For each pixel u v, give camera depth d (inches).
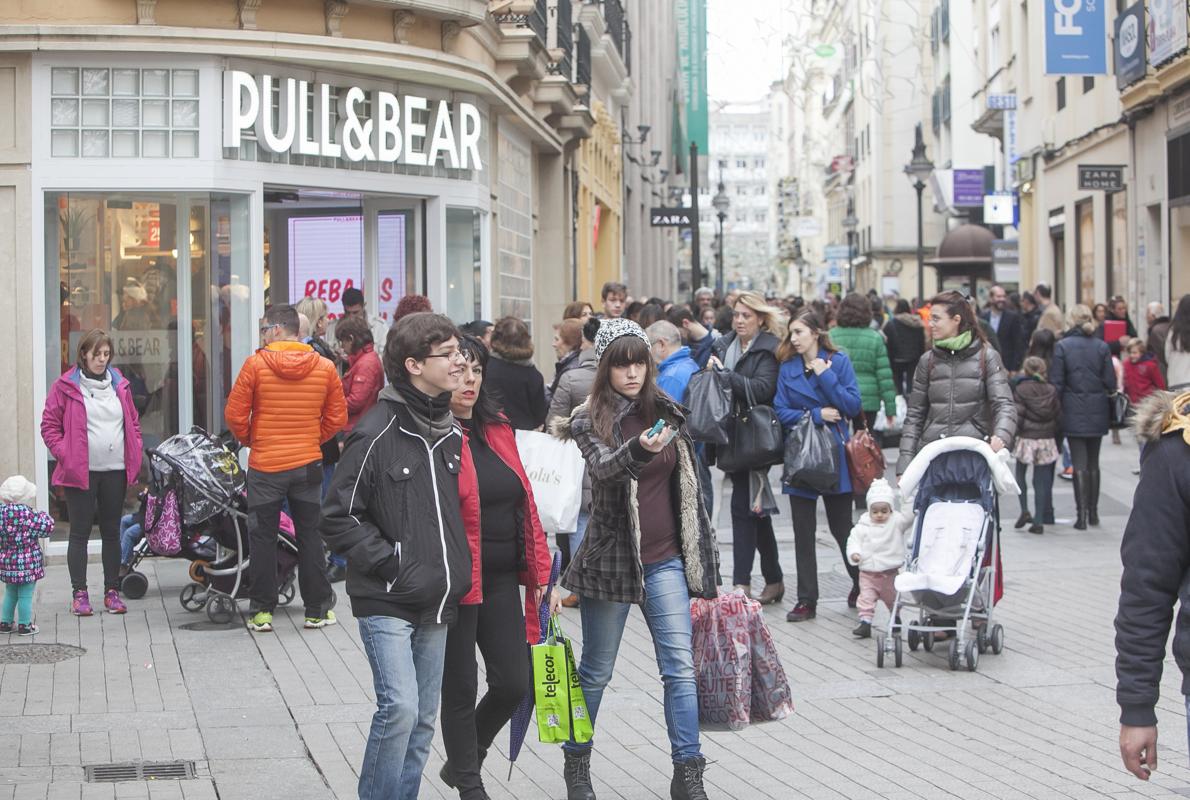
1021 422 565.3
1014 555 513.3
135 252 519.5
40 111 507.2
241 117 521.3
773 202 5556.1
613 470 237.6
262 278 544.4
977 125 1644.9
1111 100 1104.2
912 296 2551.7
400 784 218.7
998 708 311.9
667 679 244.1
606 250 1396.4
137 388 519.8
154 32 503.2
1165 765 268.1
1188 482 158.6
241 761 275.9
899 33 2486.5
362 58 545.6
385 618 213.3
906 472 359.3
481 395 240.8
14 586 385.1
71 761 274.8
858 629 385.4
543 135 813.9
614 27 1186.0
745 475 423.5
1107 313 858.8
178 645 375.9
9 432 504.1
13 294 505.7
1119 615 162.1
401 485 214.8
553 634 246.2
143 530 411.2
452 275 644.7
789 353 409.1
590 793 247.3
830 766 270.7
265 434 387.5
